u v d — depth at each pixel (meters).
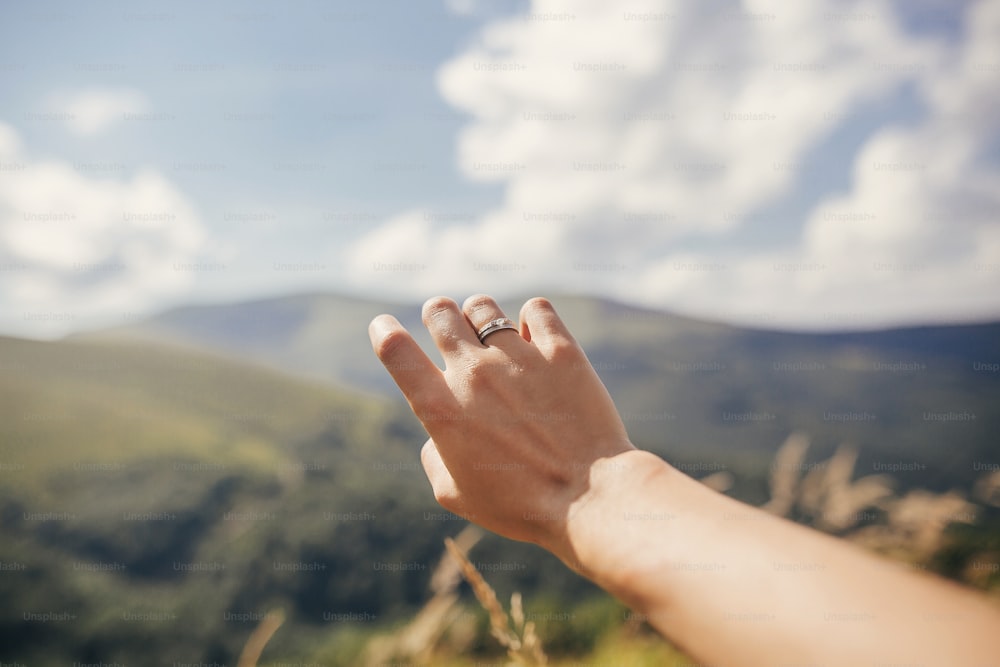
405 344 1.05
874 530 2.40
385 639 2.41
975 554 2.21
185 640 10.02
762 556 0.65
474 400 1.01
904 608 0.55
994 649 0.50
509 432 0.98
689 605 0.67
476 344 1.06
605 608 3.76
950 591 0.57
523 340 1.05
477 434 0.99
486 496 0.97
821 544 0.66
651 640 2.61
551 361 1.03
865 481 2.50
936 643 0.52
